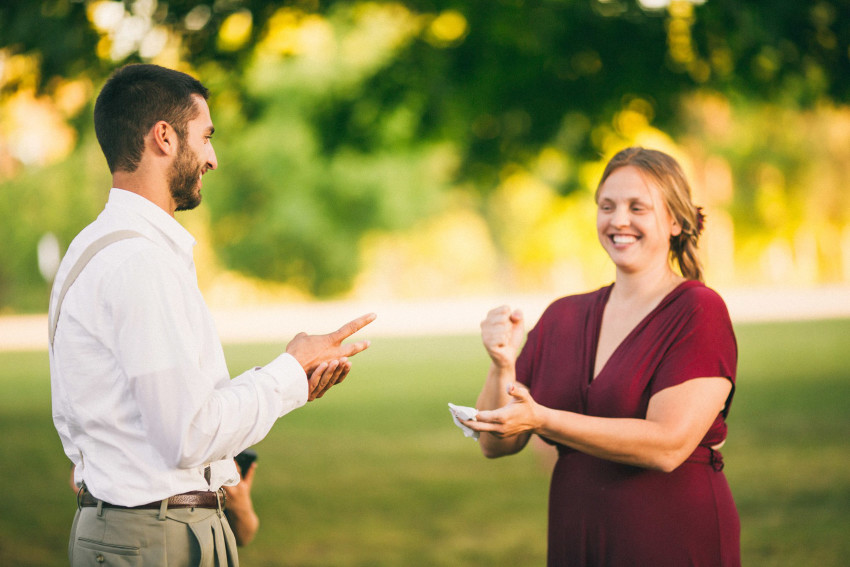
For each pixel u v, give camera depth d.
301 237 39.47
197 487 2.27
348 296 46.34
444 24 11.20
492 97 11.10
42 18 7.14
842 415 9.51
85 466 2.22
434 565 4.98
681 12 9.41
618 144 11.34
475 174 12.52
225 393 2.21
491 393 2.71
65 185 33.28
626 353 2.57
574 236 36.88
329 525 5.95
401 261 51.38
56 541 5.61
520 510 6.29
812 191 33.78
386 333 28.20
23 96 8.20
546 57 10.24
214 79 9.42
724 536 2.50
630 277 2.68
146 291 2.14
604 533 2.51
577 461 2.62
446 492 6.93
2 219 34.50
